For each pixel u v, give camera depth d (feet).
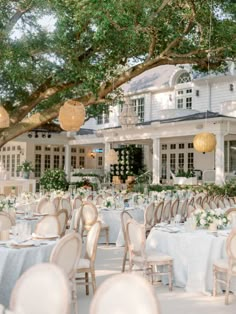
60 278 11.38
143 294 10.37
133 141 79.82
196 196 46.39
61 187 73.87
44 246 19.31
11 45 28.63
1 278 18.03
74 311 18.78
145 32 30.22
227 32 30.58
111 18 26.27
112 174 86.69
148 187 62.34
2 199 38.83
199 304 20.40
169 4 29.94
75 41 30.32
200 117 61.62
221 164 59.52
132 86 93.15
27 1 28.76
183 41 33.60
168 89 85.35
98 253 32.63
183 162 81.51
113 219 37.32
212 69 35.96
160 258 22.76
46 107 43.65
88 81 30.01
